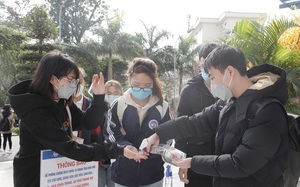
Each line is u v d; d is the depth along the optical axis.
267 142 1.33
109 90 3.47
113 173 2.29
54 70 1.52
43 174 1.55
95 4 30.88
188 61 25.91
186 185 2.50
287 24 5.48
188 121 1.93
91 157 1.59
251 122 1.41
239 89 1.53
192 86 2.53
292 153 1.68
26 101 1.44
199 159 1.55
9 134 8.98
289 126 1.62
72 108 1.90
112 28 23.19
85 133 2.51
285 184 1.75
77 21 30.81
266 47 5.55
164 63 25.97
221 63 1.51
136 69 2.16
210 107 1.94
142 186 2.19
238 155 1.38
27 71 13.60
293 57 5.50
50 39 14.43
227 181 1.53
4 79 23.94
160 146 1.96
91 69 15.97
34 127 1.46
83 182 1.72
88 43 22.86
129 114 2.21
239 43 5.71
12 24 26.48
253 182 1.44
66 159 1.64
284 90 1.48
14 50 18.23
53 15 30.23
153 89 2.25
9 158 8.03
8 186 4.95
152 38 25.75
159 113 2.24
